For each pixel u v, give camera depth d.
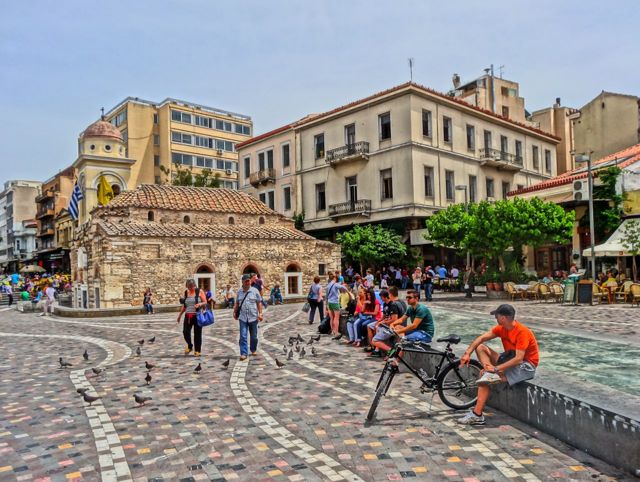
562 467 5.20
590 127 42.38
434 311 16.88
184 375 10.23
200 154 70.69
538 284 24.11
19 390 9.40
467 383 7.46
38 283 51.19
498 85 51.59
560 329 12.20
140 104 68.62
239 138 75.44
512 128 46.91
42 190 89.00
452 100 40.09
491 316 14.99
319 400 8.06
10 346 15.59
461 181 41.34
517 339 6.62
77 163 47.44
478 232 25.59
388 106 38.75
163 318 23.59
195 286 12.80
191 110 70.25
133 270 28.08
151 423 7.09
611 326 14.27
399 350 7.45
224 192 38.75
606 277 24.52
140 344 14.12
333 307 15.04
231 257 31.50
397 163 38.00
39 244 83.50
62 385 9.70
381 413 7.28
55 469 5.57
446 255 40.72
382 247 35.25
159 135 69.62
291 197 46.69
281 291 33.53
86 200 45.84
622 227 24.17
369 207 39.94
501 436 6.16
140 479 5.25
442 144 39.72
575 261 30.59
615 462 5.14
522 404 6.63
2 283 51.38
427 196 38.25
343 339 14.83
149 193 34.84
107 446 6.23
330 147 43.19
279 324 19.27
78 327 20.78
